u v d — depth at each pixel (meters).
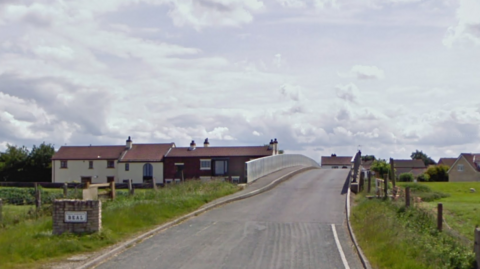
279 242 15.09
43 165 73.50
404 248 13.36
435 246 14.48
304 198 26.38
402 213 20.52
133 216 17.91
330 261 12.71
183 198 22.61
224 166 64.06
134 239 15.09
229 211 21.81
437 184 47.22
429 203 29.08
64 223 14.92
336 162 123.75
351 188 29.28
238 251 13.74
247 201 25.33
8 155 73.38
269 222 18.89
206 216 20.38
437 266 12.41
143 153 67.44
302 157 54.81
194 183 28.34
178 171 65.00
